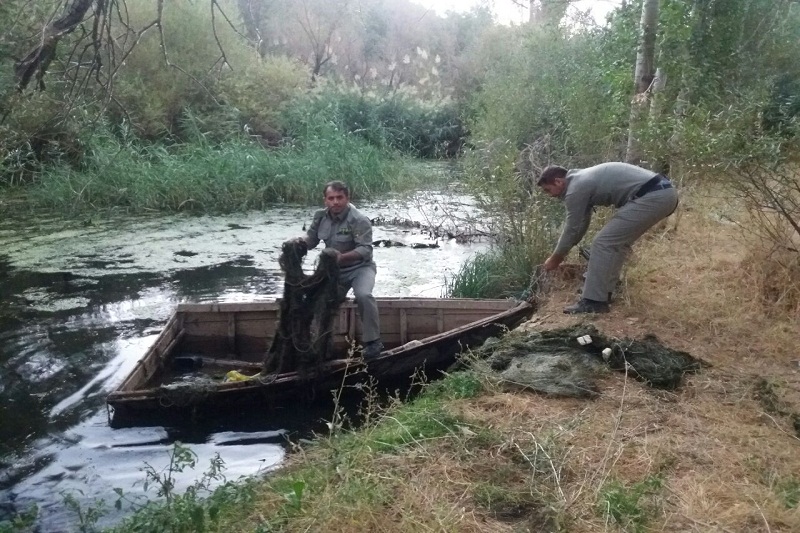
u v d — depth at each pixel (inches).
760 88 375.2
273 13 1114.1
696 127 279.3
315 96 975.0
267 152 725.3
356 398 249.6
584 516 140.9
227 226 549.6
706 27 410.6
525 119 567.8
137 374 238.5
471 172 430.3
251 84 885.2
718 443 170.4
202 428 226.1
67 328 310.0
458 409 192.2
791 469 158.2
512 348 227.8
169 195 629.9
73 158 668.1
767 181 277.0
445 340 260.5
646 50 370.3
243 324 291.3
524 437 172.4
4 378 258.2
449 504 144.6
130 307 340.5
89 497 183.3
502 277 347.9
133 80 786.8
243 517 148.4
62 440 214.8
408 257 449.4
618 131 376.5
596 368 213.2
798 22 477.7
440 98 1084.5
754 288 266.4
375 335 255.9
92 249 458.6
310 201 680.4
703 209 328.8
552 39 645.9
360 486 147.3
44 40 255.0
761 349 231.6
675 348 231.1
